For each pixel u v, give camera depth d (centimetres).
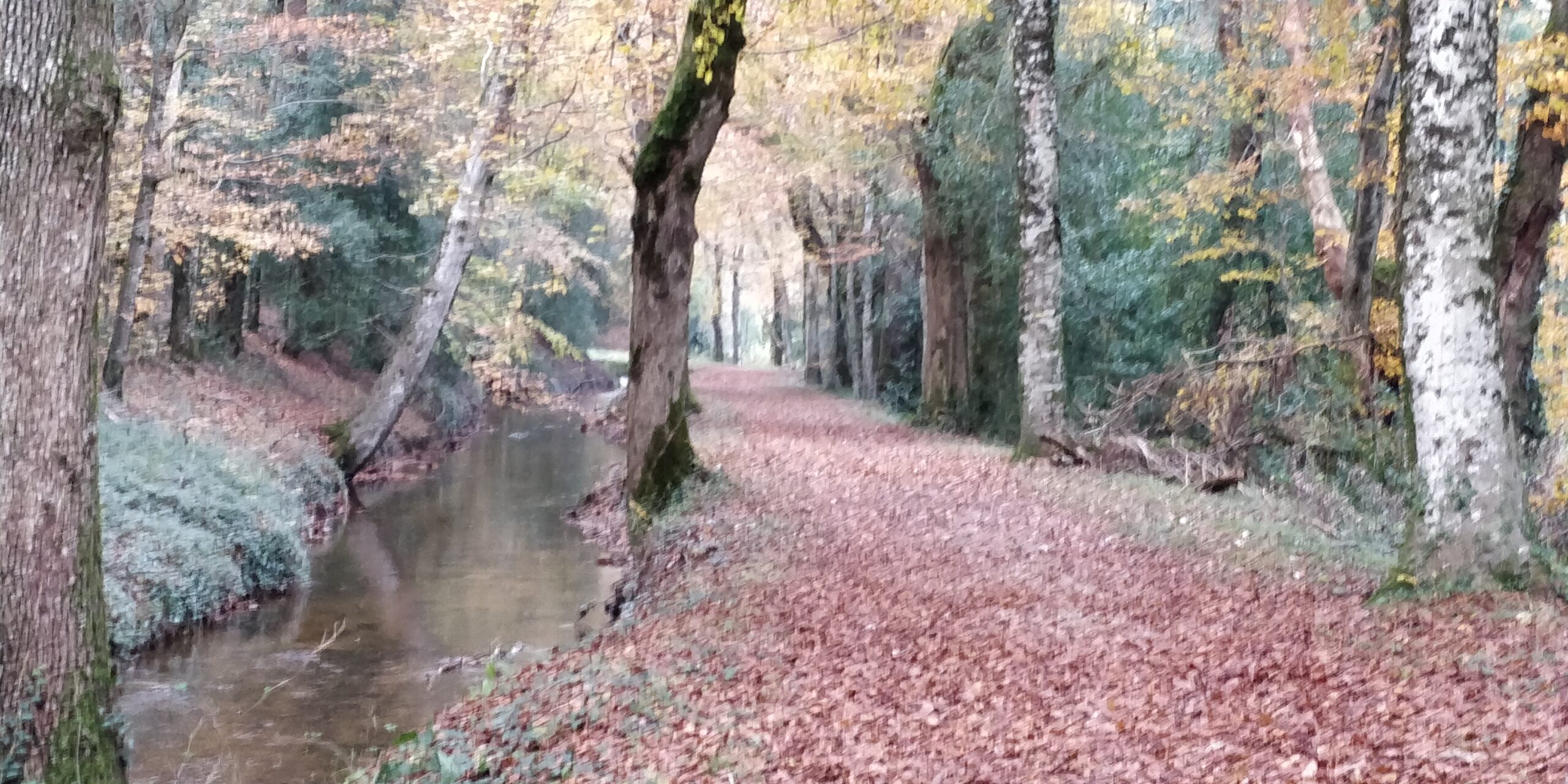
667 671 808
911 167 2655
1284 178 2106
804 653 850
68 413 572
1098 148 2395
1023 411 1902
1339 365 1656
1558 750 521
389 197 2827
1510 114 1759
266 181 2031
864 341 3738
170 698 973
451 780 632
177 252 2103
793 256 4962
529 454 2914
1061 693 723
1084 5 2191
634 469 1608
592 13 1828
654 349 1595
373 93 2400
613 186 2992
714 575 1160
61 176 559
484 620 1262
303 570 1498
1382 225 1574
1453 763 526
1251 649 779
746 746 646
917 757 628
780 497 1560
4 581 548
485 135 2058
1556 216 1269
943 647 843
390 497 2170
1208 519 1332
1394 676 672
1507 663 666
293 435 2130
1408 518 906
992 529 1325
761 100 2364
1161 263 2320
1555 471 1252
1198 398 1769
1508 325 1287
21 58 544
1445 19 859
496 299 2920
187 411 2006
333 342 3106
